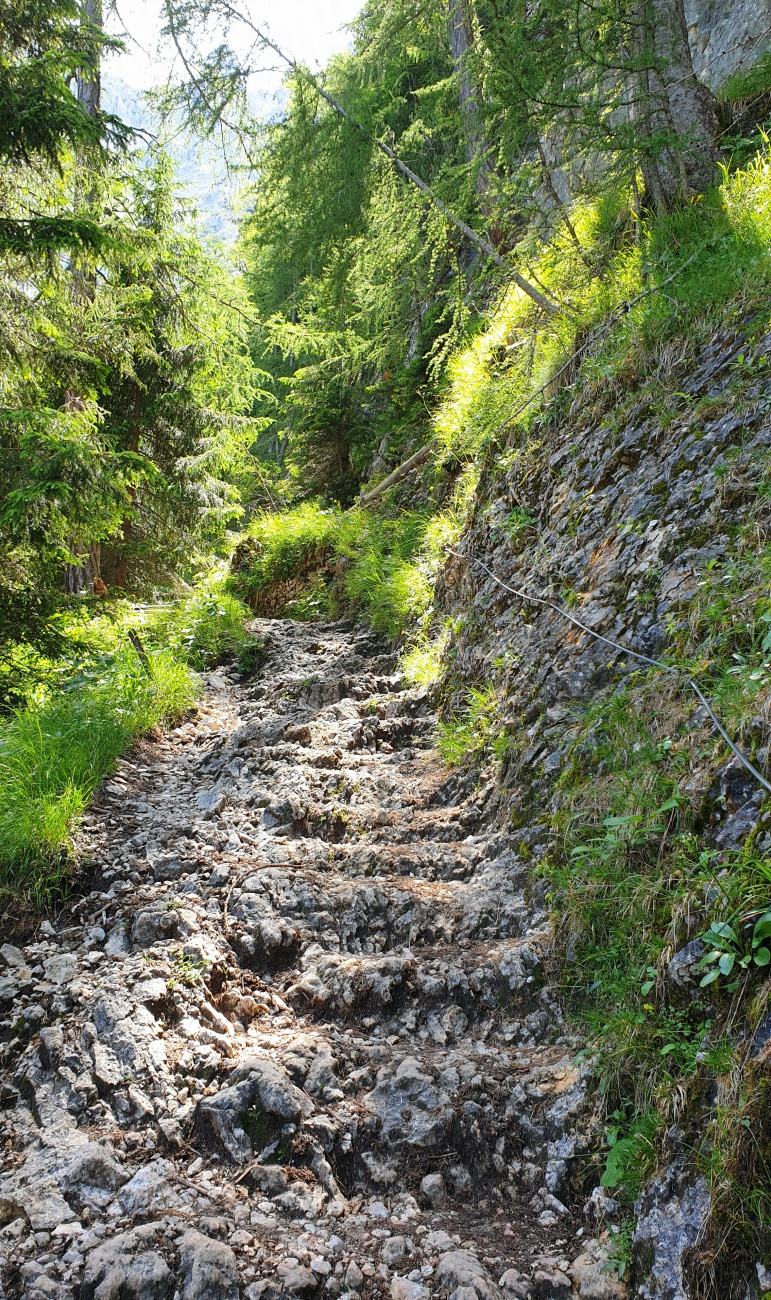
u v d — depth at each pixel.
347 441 14.46
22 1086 3.12
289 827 4.94
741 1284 1.97
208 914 3.95
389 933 3.80
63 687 6.87
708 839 2.81
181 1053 3.17
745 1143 2.07
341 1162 2.76
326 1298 2.33
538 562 5.33
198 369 15.27
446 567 6.98
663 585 3.96
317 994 3.47
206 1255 2.35
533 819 3.99
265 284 17.05
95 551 13.77
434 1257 2.43
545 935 3.41
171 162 13.50
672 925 2.67
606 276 6.31
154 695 7.01
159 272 14.23
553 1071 2.93
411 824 4.67
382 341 11.30
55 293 7.41
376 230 8.84
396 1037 3.26
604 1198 2.45
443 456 9.09
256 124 8.88
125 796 5.36
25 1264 2.40
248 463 17.09
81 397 8.50
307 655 8.54
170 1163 2.75
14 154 6.57
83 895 4.20
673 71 6.00
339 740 5.92
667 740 3.20
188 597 12.11
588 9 5.56
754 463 3.91
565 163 6.21
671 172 5.93
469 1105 2.84
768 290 4.57
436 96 8.32
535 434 6.29
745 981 2.38
